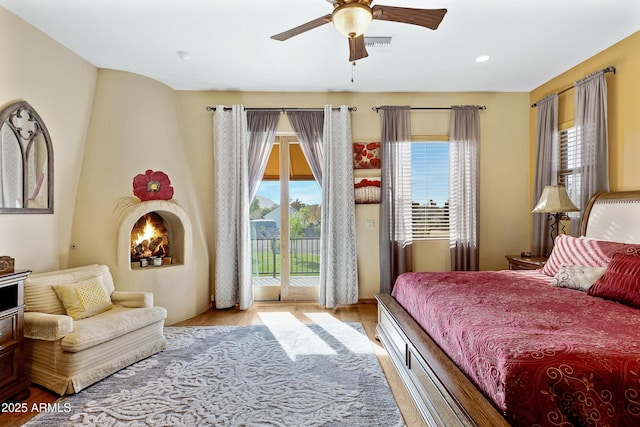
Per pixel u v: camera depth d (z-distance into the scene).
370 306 4.32
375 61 3.52
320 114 4.37
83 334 2.34
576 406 1.21
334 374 2.52
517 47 3.24
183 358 2.82
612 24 2.84
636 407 1.21
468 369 1.63
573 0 2.50
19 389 2.20
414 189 4.46
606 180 3.21
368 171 4.42
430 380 1.73
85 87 3.39
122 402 2.17
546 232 3.99
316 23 2.03
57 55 3.05
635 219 2.82
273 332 3.41
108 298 2.91
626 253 2.41
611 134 3.23
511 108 4.49
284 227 4.52
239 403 2.15
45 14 2.64
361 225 4.44
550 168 3.92
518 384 1.27
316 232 4.54
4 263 2.19
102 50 3.21
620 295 2.07
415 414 2.03
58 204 3.13
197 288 4.03
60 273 2.83
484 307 1.98
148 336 2.85
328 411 2.06
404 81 4.09
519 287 2.48
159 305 3.63
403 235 4.33
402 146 4.35
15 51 2.65
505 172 4.51
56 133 3.06
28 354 2.41
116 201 3.45
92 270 3.04
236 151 4.23
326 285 4.27
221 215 4.21
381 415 2.02
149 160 3.71
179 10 2.60
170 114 4.04
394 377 2.48
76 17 2.68
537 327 1.64
